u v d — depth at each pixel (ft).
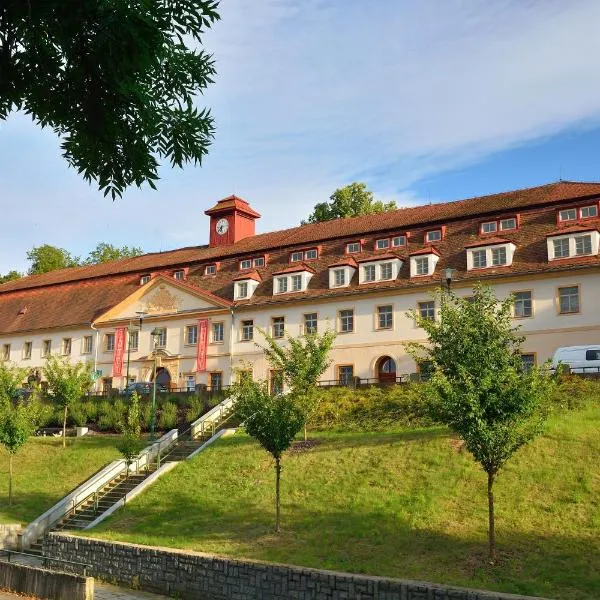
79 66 33.45
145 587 64.28
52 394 133.49
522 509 62.34
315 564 58.08
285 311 155.33
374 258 146.30
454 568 54.44
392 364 143.95
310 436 94.84
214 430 107.14
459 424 56.75
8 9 31.22
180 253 199.52
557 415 80.48
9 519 87.20
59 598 54.29
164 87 39.27
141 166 38.50
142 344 176.14
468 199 158.30
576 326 122.31
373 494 71.05
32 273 294.66
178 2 34.63
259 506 74.28
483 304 61.36
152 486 85.71
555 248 127.75
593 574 50.83
